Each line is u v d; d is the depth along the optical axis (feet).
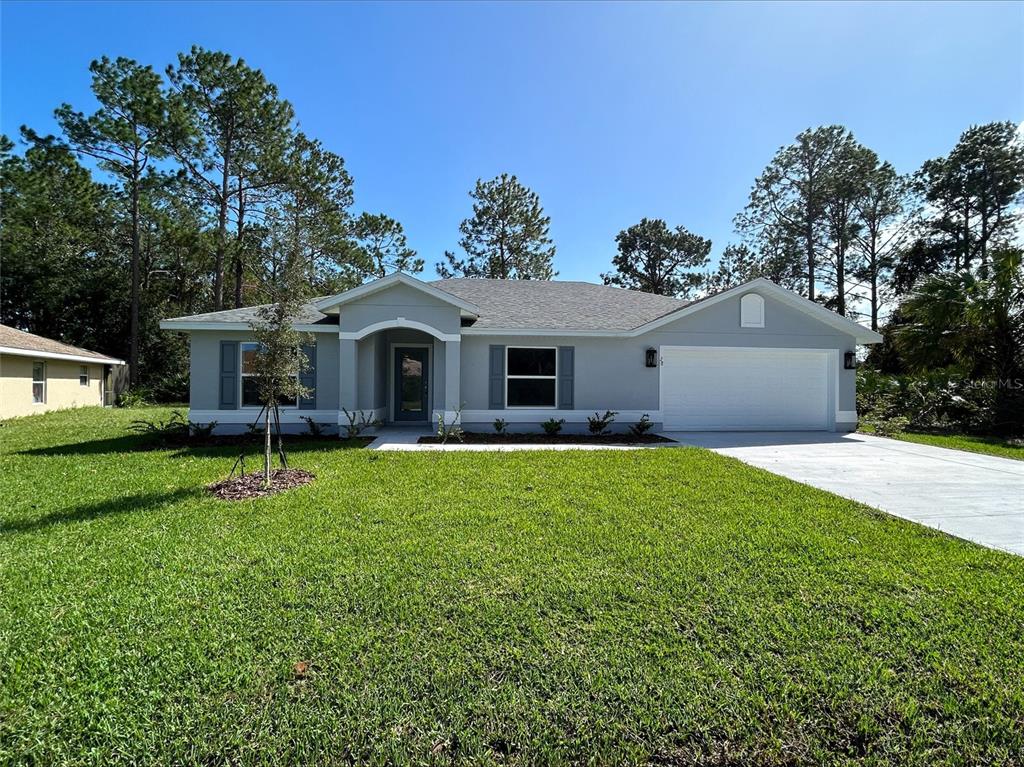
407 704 8.79
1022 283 50.85
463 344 45.50
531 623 11.42
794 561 15.23
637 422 46.98
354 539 16.80
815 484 26.20
